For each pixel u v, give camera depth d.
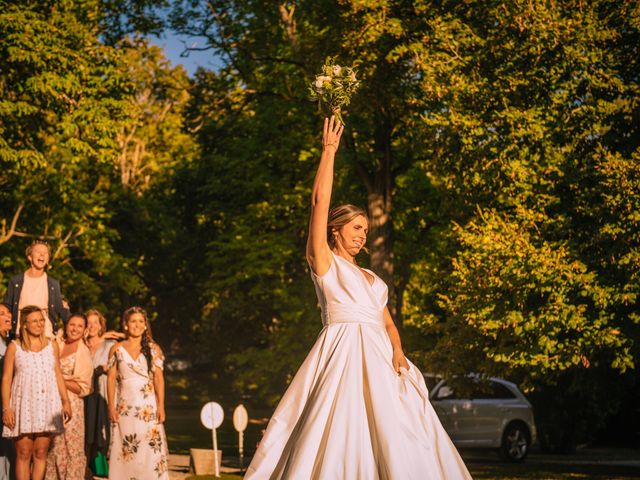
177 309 52.22
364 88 20.30
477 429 21.20
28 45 20.84
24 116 22.98
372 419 4.25
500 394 21.75
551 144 14.42
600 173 13.55
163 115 44.69
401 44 19.56
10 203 28.75
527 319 13.88
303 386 4.36
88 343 12.89
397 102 21.00
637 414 27.92
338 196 27.19
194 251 44.56
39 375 9.31
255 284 35.03
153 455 10.57
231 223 33.53
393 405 4.25
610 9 14.94
